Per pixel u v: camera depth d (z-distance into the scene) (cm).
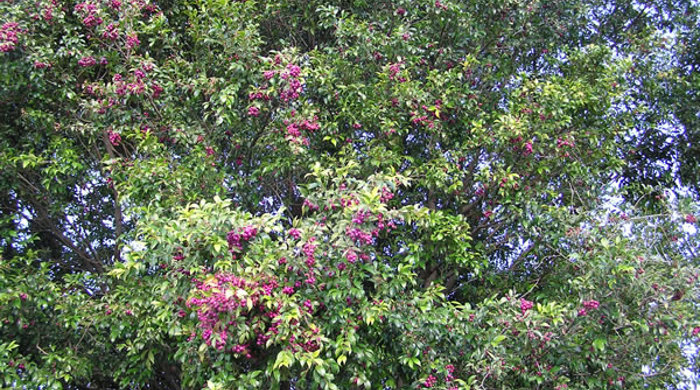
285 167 744
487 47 873
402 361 616
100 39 755
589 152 788
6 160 737
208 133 753
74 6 777
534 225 720
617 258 593
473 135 760
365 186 591
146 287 673
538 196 752
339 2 829
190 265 548
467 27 820
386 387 668
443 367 629
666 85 956
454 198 814
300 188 608
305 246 543
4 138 770
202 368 599
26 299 652
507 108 830
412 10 802
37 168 791
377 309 569
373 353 600
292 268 553
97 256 861
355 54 756
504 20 856
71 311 681
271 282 527
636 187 909
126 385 700
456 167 746
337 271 567
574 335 625
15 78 734
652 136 984
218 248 515
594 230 647
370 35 761
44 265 691
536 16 898
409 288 749
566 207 719
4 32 699
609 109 855
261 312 536
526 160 750
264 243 546
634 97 938
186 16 851
